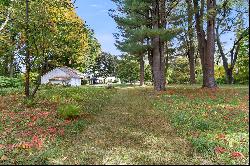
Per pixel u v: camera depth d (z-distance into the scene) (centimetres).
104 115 1680
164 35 3306
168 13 3697
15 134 1188
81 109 1847
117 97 2922
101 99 2683
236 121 1381
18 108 1931
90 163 847
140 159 881
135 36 3431
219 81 5625
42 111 1802
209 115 1556
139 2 3428
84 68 9956
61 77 8319
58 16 2320
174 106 1955
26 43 2273
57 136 1145
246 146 964
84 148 991
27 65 2356
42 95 2805
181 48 6112
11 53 2289
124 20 3809
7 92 3184
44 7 2258
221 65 6481
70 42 2394
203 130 1229
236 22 4553
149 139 1107
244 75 4950
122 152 949
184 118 1438
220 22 4572
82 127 1311
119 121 1477
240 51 4878
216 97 2381
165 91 3300
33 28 2247
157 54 3516
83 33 2525
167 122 1416
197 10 3531
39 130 1241
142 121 1465
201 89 3278
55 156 908
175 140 1084
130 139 1112
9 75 5203
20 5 2283
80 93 3331
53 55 2384
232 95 2495
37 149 974
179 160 870
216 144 977
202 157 891
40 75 2330
